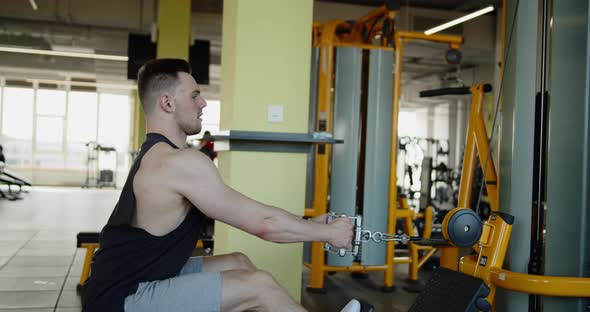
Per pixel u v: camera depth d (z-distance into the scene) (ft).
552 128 7.07
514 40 7.34
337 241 5.55
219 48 41.01
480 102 10.46
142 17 34.47
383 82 13.60
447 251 12.64
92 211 30.14
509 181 7.35
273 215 5.39
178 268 5.44
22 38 36.11
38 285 12.94
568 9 7.07
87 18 34.47
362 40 14.73
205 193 5.22
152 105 5.74
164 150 5.41
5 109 54.34
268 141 9.73
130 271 5.23
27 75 50.75
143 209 5.26
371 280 14.78
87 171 51.57
